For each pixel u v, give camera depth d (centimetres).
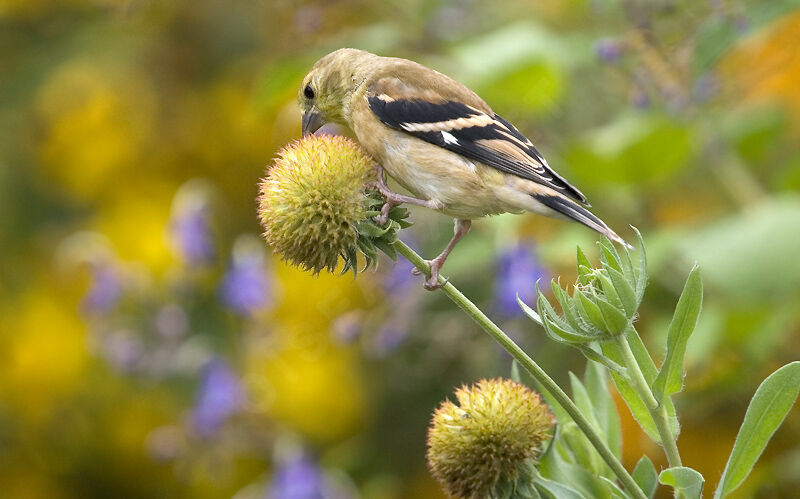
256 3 1291
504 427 505
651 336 953
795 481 837
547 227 1030
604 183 998
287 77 1009
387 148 747
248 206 1257
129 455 1170
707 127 978
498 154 705
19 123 1328
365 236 562
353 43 1073
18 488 1176
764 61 1025
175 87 1337
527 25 998
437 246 1015
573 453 523
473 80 1023
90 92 1332
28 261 1283
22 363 1206
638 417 471
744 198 992
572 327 457
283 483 976
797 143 1143
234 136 1285
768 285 868
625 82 1045
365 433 1071
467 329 1014
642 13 941
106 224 1250
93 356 1168
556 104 1062
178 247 1106
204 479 1085
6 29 1373
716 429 945
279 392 1074
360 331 1038
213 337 1108
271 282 1077
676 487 434
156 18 1339
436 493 1027
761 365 927
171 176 1305
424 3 1112
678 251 971
